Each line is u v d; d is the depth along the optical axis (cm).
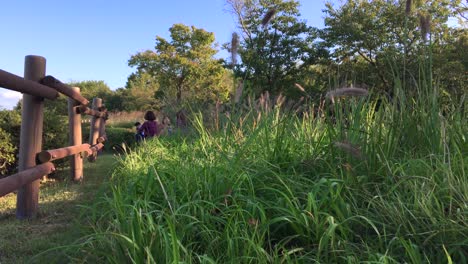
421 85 378
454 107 373
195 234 278
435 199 262
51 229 410
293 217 269
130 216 271
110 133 1628
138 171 480
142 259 232
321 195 302
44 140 766
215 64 3306
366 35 2097
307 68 2202
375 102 394
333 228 237
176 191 339
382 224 263
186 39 3353
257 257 233
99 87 6003
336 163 345
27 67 473
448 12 1852
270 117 470
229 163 363
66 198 566
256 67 1983
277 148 394
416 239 247
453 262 232
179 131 737
